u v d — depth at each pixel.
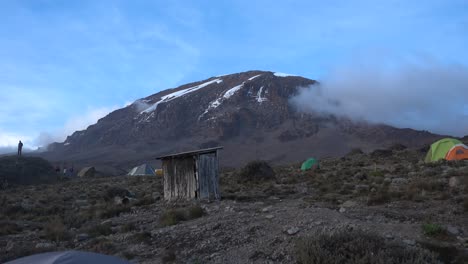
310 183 26.45
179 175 22.31
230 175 39.00
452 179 18.53
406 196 16.28
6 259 10.52
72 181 56.16
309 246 8.12
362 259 7.23
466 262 8.06
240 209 15.55
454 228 10.25
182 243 11.02
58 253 5.66
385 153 48.31
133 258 10.24
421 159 38.44
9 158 63.59
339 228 9.31
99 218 18.67
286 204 17.45
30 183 57.28
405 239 9.16
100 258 5.74
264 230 11.02
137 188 36.09
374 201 16.03
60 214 20.91
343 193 20.00
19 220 19.20
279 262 8.55
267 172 31.36
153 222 15.78
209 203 19.28
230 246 10.26
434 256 7.59
